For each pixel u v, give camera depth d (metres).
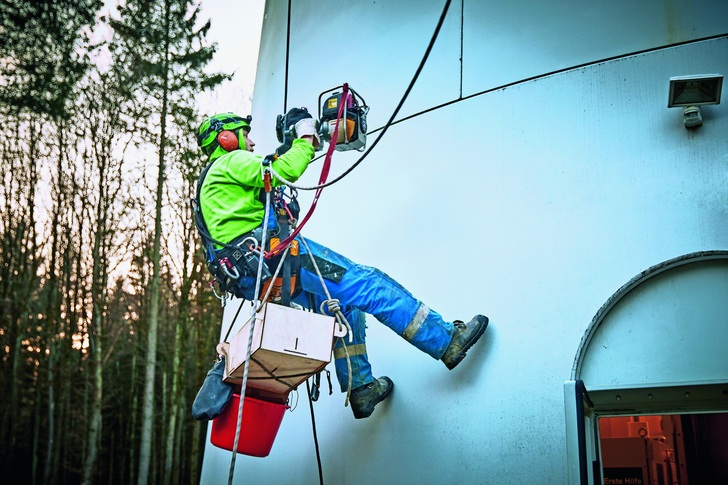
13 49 23.89
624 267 3.87
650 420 5.55
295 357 3.17
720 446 5.26
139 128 24.38
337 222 5.06
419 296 4.45
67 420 23.25
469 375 4.14
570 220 4.07
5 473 22.58
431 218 4.56
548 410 3.83
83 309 23.92
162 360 23.98
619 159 4.05
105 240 24.05
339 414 4.71
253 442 3.62
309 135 3.53
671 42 4.07
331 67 5.47
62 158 24.11
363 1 5.45
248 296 3.46
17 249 23.89
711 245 3.72
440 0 4.94
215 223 3.46
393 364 4.48
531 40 4.48
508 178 4.33
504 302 4.14
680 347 3.70
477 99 4.58
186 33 24.80
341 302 3.64
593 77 4.22
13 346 23.50
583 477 3.49
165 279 24.48
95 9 24.41
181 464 23.23
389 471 4.28
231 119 3.75
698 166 3.86
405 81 4.95
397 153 4.87
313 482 4.68
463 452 4.03
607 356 3.83
